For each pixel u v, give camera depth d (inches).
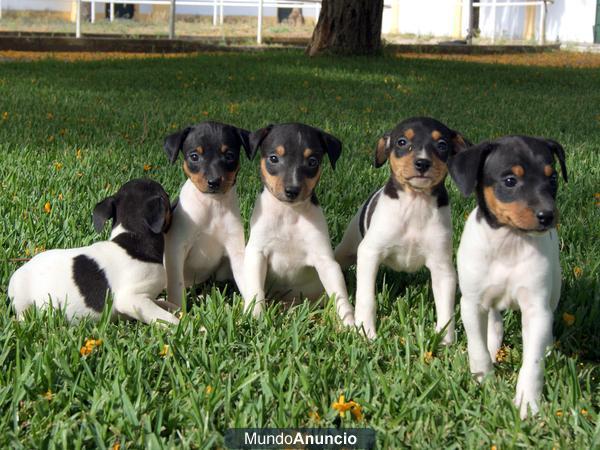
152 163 93.1
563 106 150.0
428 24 385.1
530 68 223.5
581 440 47.4
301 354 55.0
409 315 61.6
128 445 47.4
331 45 235.8
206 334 56.5
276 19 432.5
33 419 48.8
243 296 63.5
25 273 59.7
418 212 60.2
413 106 145.4
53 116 122.8
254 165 95.0
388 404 50.2
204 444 47.2
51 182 84.2
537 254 51.6
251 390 51.6
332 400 51.0
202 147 63.5
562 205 82.6
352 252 68.0
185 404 50.4
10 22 343.9
